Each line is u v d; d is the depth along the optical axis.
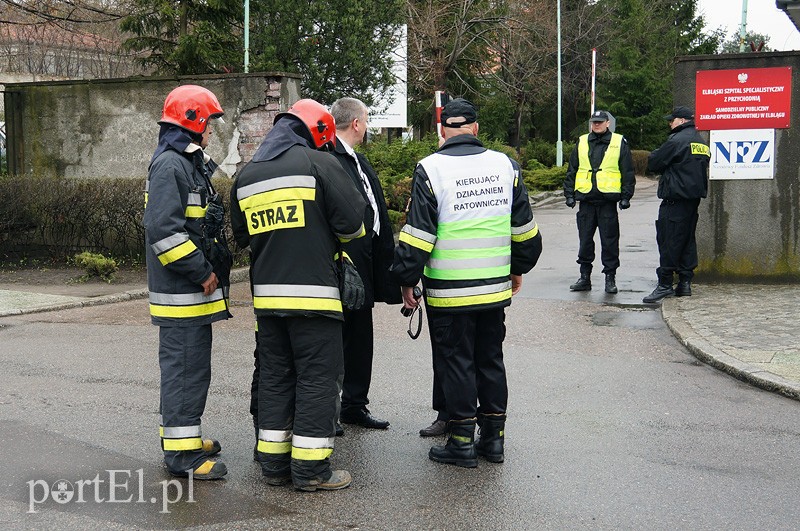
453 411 5.07
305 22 19.38
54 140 15.19
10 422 5.78
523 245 5.25
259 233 4.65
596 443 5.44
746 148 10.66
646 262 13.21
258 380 5.19
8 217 13.04
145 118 14.60
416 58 29.52
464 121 5.15
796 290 10.34
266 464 4.75
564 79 44.25
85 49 22.73
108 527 4.17
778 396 6.43
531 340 8.28
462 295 5.00
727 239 10.88
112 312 9.88
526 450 5.32
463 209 5.02
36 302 10.21
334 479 4.72
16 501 4.47
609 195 10.53
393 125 24.50
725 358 7.21
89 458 5.14
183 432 4.82
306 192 4.59
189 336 4.82
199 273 4.71
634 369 7.21
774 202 10.68
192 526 4.19
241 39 20.50
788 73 10.41
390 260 5.76
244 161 14.17
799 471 4.96
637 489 4.69
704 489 4.69
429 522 4.25
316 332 4.63
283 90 14.07
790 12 9.21
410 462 5.15
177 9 19.39
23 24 18.66
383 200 5.75
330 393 4.69
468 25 30.14
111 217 12.95
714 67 10.62
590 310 9.70
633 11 45.59
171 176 4.67
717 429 5.70
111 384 6.73
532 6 34.03
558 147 34.97
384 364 7.40
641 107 45.25
